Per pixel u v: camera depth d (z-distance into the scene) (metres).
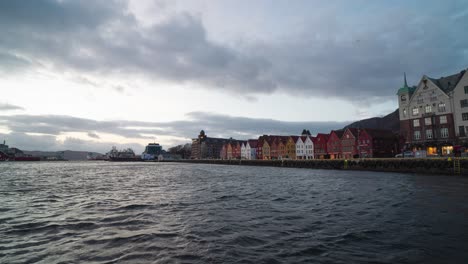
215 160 158.12
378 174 49.88
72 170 90.31
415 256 9.88
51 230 13.85
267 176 52.22
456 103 57.12
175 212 18.16
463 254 10.03
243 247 10.99
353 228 13.68
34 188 34.41
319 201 22.05
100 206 20.70
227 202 22.11
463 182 33.41
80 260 9.74
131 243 11.60
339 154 95.50
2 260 9.77
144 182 42.09
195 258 9.83
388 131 93.19
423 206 18.78
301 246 11.05
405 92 68.12
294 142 118.56
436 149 60.09
